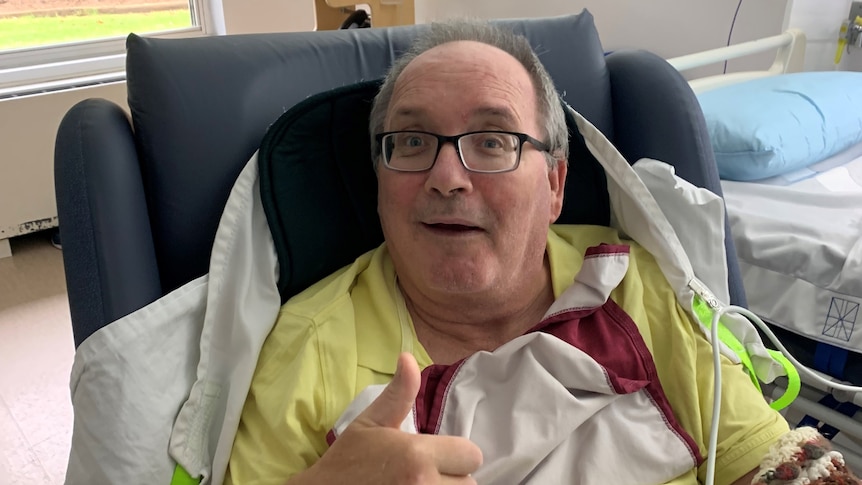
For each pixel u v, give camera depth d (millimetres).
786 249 1234
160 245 944
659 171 1098
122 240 852
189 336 883
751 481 854
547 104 943
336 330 897
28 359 1827
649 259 1071
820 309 1182
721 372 938
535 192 894
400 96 901
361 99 985
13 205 2258
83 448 783
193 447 844
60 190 868
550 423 821
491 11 2613
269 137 925
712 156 1171
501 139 867
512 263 891
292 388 829
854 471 1199
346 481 651
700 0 2057
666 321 989
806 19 1935
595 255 957
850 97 1577
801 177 1488
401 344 914
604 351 917
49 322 1981
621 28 2275
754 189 1438
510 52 950
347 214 1039
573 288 961
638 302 978
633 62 1194
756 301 1277
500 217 855
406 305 980
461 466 656
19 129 2188
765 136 1406
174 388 851
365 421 674
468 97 859
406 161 880
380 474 639
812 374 1038
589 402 854
